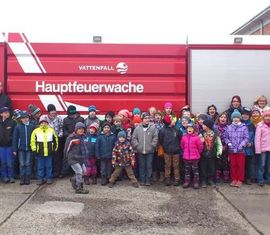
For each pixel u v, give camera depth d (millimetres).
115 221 3281
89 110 4777
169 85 4926
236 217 3412
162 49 4930
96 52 4898
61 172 4910
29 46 4879
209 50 4910
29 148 4570
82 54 4895
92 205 3734
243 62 4930
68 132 4766
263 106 4816
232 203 3846
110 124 4703
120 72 4906
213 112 4809
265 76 4934
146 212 3535
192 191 4324
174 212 3541
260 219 3359
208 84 4906
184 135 4539
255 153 4676
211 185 4594
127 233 3008
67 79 4895
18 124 4582
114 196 4078
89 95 4922
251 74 4930
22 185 4516
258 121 4746
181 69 4934
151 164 4613
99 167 4883
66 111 4898
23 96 4887
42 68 4879
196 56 4906
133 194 4172
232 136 4613
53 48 4883
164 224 3223
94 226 3154
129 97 4934
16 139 4551
